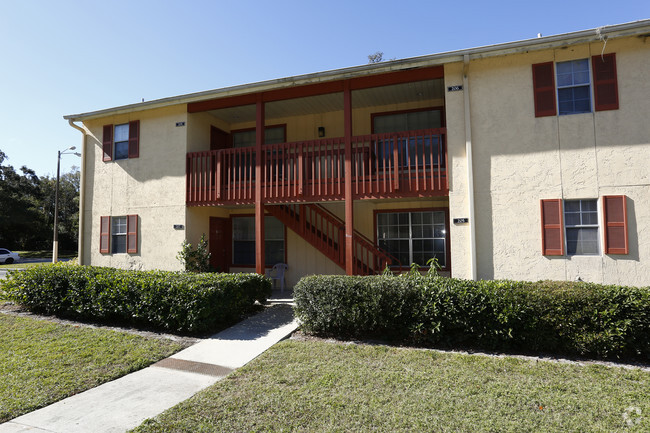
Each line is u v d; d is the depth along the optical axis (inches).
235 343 223.8
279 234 438.9
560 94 276.4
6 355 197.3
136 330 255.0
